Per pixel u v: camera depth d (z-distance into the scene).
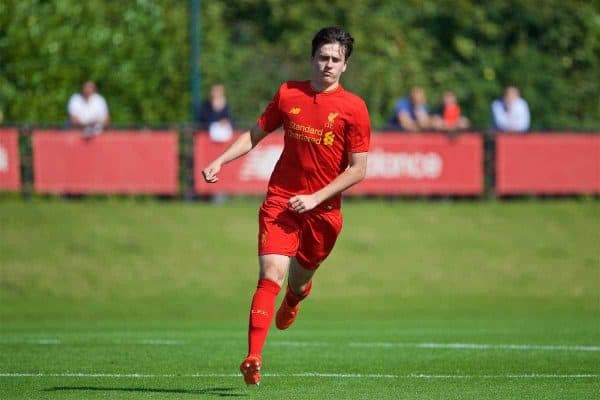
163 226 69.00
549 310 57.09
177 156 70.88
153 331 45.38
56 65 82.62
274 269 26.36
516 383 28.38
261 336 25.69
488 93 101.06
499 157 72.31
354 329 46.09
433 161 71.62
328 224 27.11
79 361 32.94
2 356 34.25
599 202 74.31
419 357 34.22
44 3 84.62
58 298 60.47
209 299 60.91
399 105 76.81
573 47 104.12
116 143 70.06
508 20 105.38
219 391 26.94
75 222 68.56
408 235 69.25
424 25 105.25
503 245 68.56
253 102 97.38
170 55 90.06
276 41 104.19
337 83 26.94
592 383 28.38
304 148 26.75
